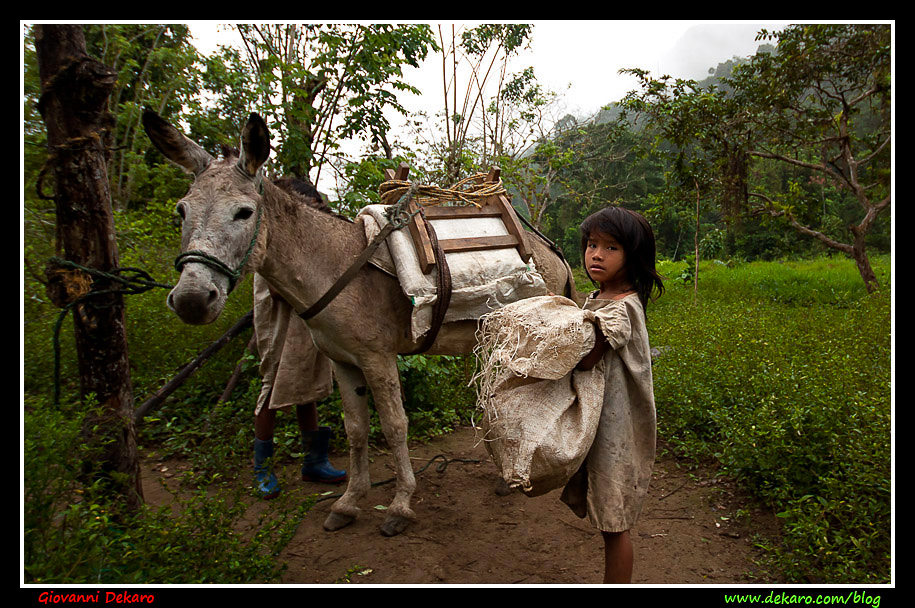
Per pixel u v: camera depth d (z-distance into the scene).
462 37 9.49
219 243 2.27
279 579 2.49
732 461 3.25
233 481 3.43
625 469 1.91
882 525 2.46
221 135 6.77
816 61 10.53
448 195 3.21
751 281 12.94
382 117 6.06
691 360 4.73
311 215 2.81
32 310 4.00
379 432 4.38
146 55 8.70
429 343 2.97
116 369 2.45
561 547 2.86
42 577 1.69
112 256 2.42
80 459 2.08
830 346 4.85
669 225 30.08
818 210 12.56
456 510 3.28
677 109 11.21
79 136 2.28
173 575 1.91
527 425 1.74
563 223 26.81
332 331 2.79
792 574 2.41
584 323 1.71
